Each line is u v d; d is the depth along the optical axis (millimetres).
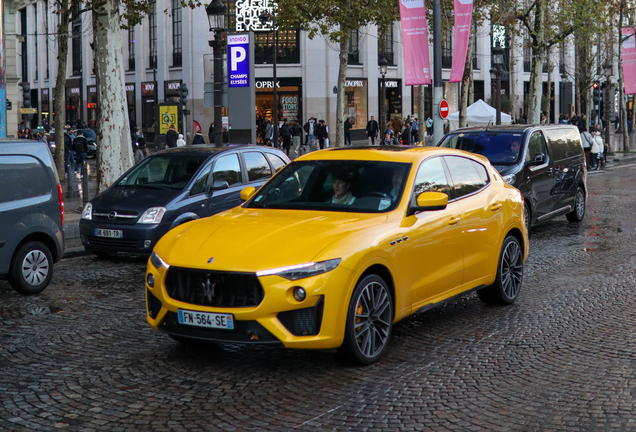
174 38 46156
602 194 19766
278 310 5129
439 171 6828
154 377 5375
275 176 6879
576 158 14297
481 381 5281
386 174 6438
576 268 9836
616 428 4398
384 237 5750
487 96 57000
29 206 8383
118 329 6785
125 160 16328
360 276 5543
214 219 6191
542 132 13289
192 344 6242
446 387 5156
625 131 39281
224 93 18844
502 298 7598
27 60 62812
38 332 6699
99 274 9648
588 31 32375
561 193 13539
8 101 34000
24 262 8320
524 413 4660
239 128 19156
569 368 5586
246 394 5012
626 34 33688
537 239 12547
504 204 7555
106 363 5727
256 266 5164
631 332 6621
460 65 21062
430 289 6344
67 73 56875
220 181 10766
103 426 4449
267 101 44938
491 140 12828
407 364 5691
